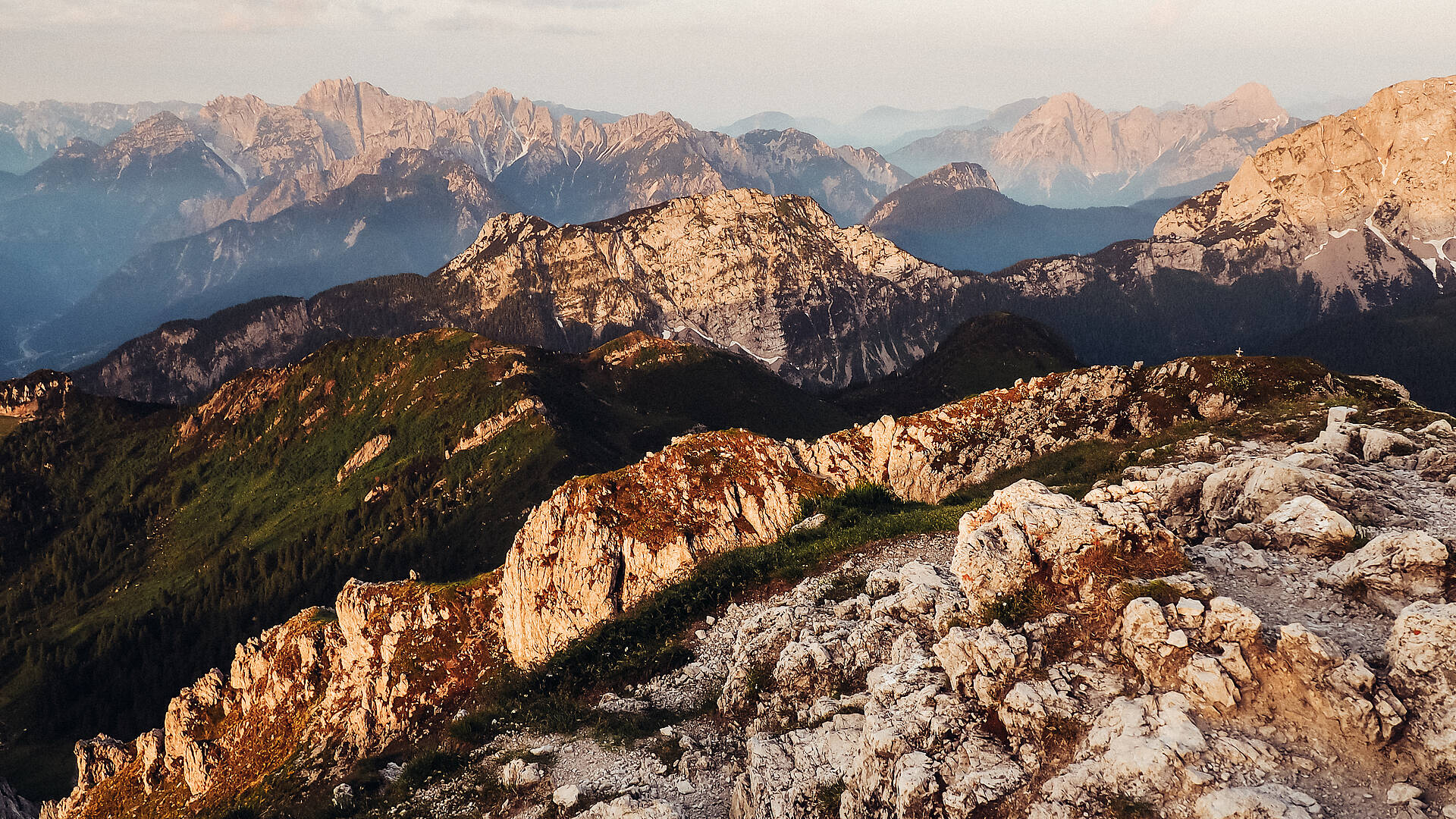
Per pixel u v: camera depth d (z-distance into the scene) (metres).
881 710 23.50
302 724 47.47
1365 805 17.02
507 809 28.94
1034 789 19.47
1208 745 18.47
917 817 20.34
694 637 37.84
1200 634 20.47
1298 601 22.33
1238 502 28.91
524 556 45.91
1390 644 19.33
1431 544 21.48
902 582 31.06
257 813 41.16
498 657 44.59
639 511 47.22
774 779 23.95
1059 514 24.52
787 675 28.89
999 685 22.05
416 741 41.12
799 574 39.25
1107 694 20.69
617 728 31.69
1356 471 30.95
